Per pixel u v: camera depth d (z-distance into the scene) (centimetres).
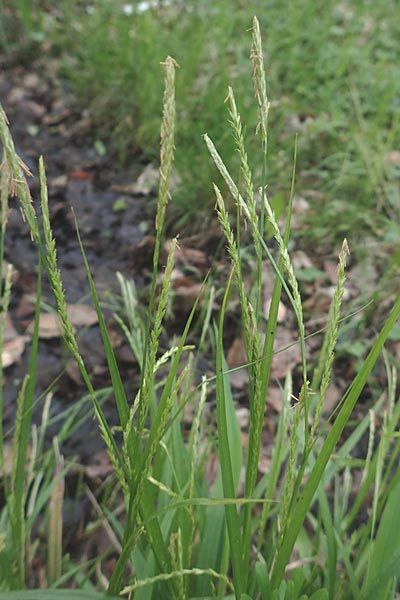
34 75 442
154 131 379
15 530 141
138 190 364
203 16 457
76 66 450
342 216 331
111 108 407
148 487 115
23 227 337
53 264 91
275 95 399
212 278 306
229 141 324
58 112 417
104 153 389
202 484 177
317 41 445
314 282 311
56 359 277
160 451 143
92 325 292
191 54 399
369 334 285
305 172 351
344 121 380
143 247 327
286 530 114
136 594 131
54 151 389
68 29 465
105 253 331
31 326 289
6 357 272
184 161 340
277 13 472
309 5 466
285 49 437
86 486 229
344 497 180
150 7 448
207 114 355
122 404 106
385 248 319
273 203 203
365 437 249
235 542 118
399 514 139
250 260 311
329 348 98
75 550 209
